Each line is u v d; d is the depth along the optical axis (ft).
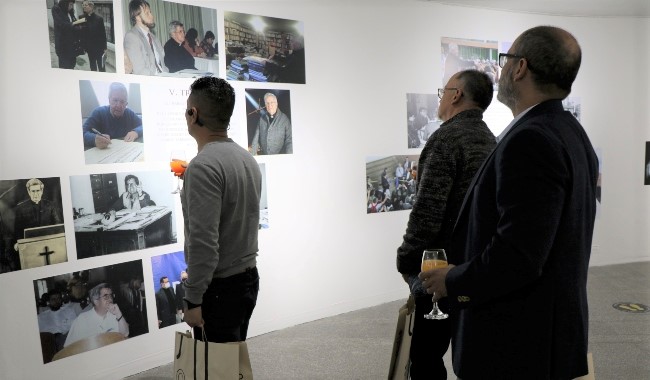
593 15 20.62
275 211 14.11
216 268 7.08
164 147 11.87
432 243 7.36
